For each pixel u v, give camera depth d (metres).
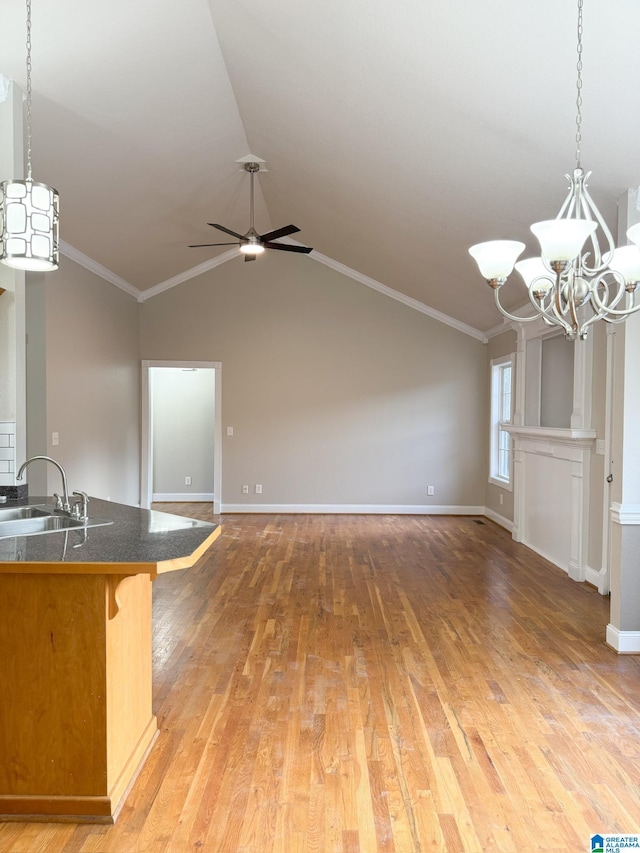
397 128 3.67
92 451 6.13
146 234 6.02
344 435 7.89
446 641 3.51
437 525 7.18
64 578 1.92
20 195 2.34
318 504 7.91
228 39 3.52
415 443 7.88
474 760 2.28
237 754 2.31
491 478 7.56
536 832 1.88
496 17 2.46
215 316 7.83
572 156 3.13
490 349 7.69
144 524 2.49
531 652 3.35
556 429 5.03
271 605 4.15
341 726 2.53
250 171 5.46
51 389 5.17
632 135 2.76
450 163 3.81
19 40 3.06
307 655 3.28
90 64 3.34
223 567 5.18
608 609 4.11
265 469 7.91
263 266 7.84
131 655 2.19
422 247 5.62
